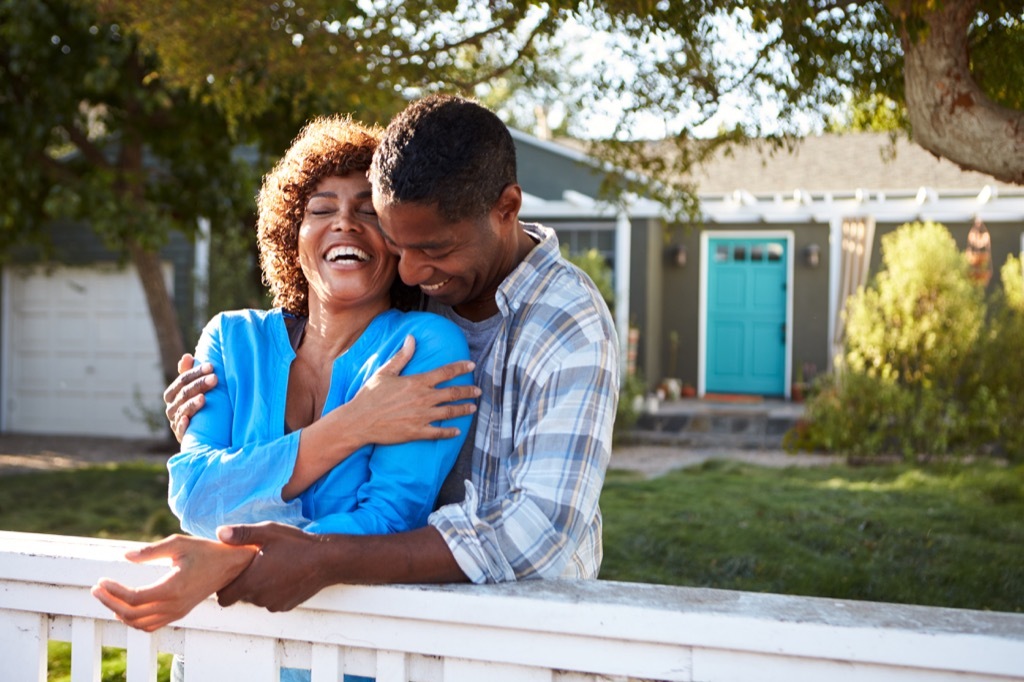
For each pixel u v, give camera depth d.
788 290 13.09
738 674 1.32
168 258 12.64
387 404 1.52
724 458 9.18
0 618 1.69
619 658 1.36
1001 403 8.66
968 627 1.26
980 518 5.46
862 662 1.26
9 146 8.45
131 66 8.39
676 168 4.05
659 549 4.90
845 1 2.70
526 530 1.45
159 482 7.95
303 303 1.83
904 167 13.59
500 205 1.55
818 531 5.21
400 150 1.46
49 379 13.12
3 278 13.12
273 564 1.37
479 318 1.71
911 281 9.09
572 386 1.50
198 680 1.58
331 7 3.50
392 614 1.43
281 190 1.73
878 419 8.81
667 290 13.44
